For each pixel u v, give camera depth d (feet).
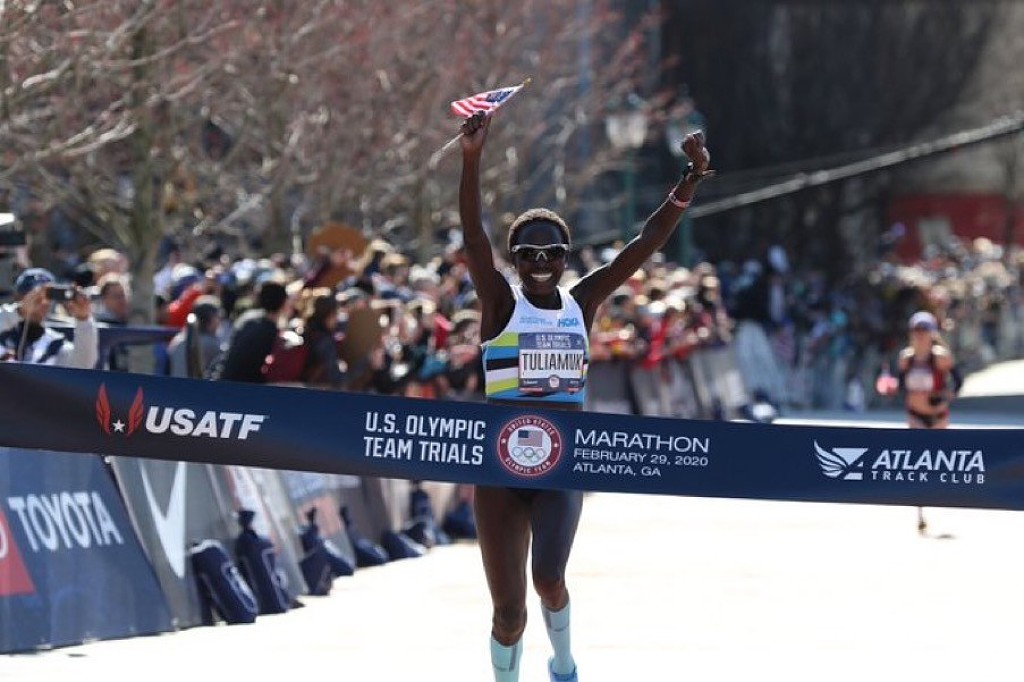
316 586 119.85
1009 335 456.86
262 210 202.49
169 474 106.63
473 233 72.08
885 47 447.83
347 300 142.92
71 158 141.38
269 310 122.93
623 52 285.84
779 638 100.01
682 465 73.87
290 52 169.58
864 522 160.04
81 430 72.79
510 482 73.15
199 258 187.83
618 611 109.70
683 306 241.55
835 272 437.58
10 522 94.27
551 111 312.91
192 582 106.63
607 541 146.82
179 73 152.66
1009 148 556.10
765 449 73.97
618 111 263.29
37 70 136.56
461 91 229.25
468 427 73.20
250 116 174.60
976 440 73.92
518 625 73.92
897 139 448.65
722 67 437.58
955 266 451.12
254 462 73.15
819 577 124.67
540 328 74.02
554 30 262.88
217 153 205.67
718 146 437.99
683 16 436.76
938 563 132.46
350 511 136.77
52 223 224.53
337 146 202.18
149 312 152.25
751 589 119.03
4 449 95.20
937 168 492.95
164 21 147.33
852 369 314.14
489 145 241.55
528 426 73.31
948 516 164.96
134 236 152.56
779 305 300.20
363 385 139.85
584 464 73.46
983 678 88.79
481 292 73.72
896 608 110.63
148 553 103.45
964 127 465.88
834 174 325.01
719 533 152.56
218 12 155.33
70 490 98.48
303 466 73.26
